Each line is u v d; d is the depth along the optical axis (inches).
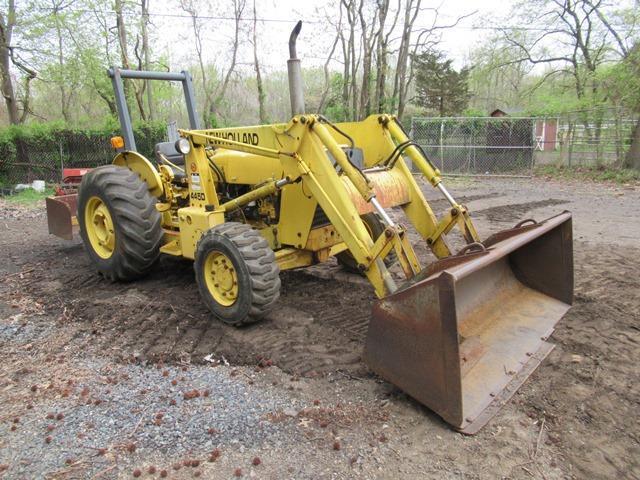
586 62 762.2
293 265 178.2
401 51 839.7
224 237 159.0
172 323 171.9
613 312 175.3
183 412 120.5
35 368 144.7
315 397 125.5
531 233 133.9
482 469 100.2
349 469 100.7
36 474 101.2
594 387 128.8
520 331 142.1
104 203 203.9
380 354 120.5
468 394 116.6
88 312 183.5
